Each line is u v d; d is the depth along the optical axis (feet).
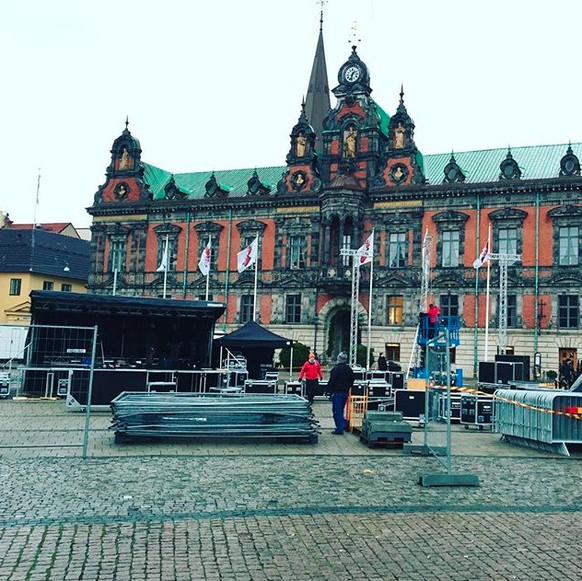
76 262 317.22
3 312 291.58
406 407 96.12
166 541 37.11
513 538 38.83
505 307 183.11
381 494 49.85
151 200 242.99
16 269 291.58
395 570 33.22
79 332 126.21
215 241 233.14
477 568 33.65
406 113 215.92
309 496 48.60
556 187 193.16
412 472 59.00
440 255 205.98
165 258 216.13
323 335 215.72
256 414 72.23
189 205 236.02
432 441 68.85
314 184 223.30
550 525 41.88
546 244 194.49
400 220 211.20
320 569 33.19
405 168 213.25
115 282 224.33
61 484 50.44
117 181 252.01
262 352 138.10
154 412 70.18
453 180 208.54
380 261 211.82
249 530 39.50
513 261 192.34
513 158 212.84
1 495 46.52
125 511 43.14
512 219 198.59
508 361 131.13
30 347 119.55
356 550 36.22
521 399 77.66
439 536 39.06
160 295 238.27
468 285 201.05
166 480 52.90
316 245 220.23
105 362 118.83
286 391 118.11
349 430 85.25
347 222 214.07
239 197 229.66
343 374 82.07
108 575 31.76
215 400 74.02
